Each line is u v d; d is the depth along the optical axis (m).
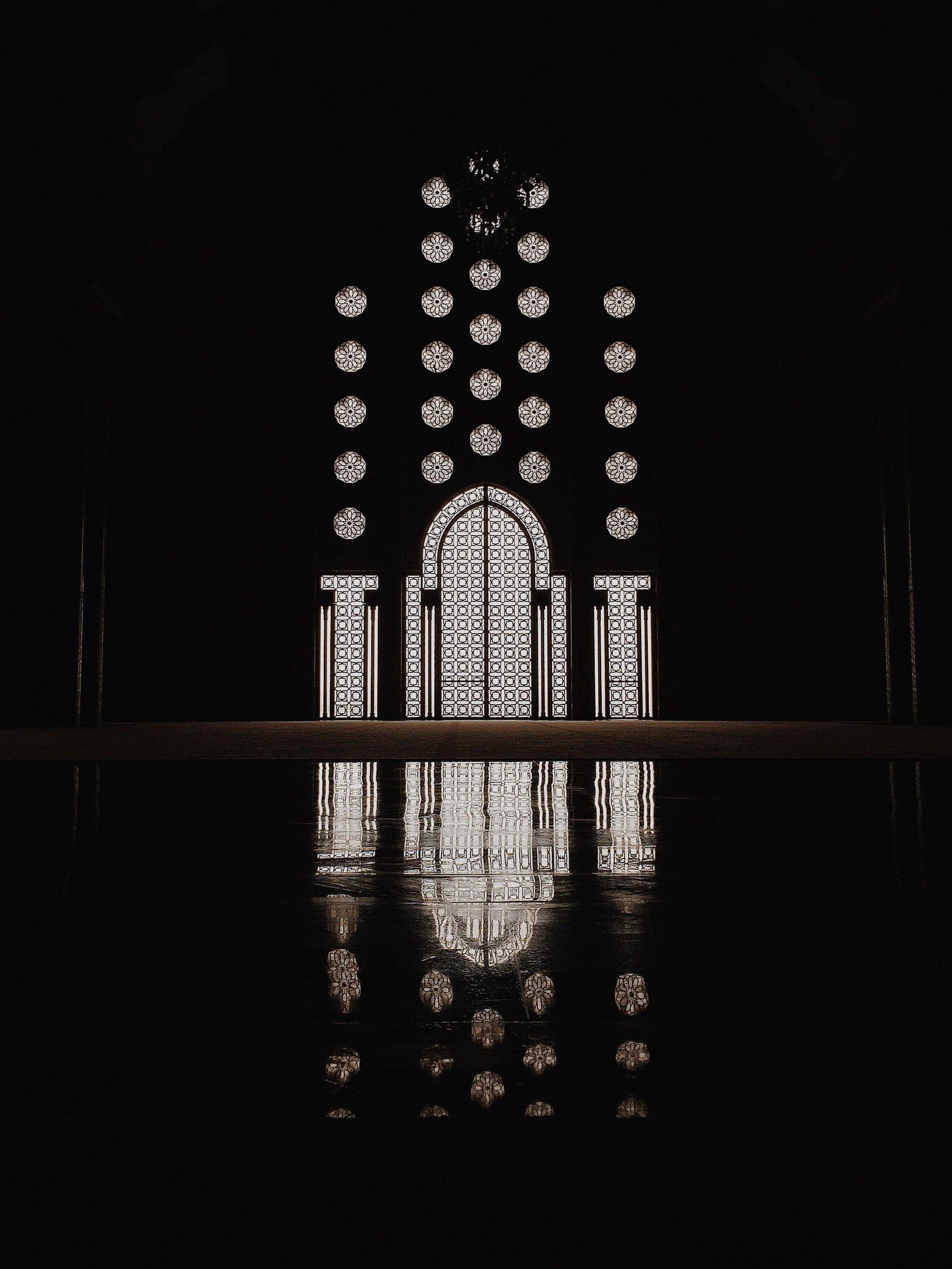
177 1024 1.92
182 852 4.14
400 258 23.98
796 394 23.12
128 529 22.33
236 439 23.12
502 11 23.92
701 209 23.45
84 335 17.89
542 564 23.81
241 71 19.89
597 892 3.26
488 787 7.17
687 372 23.50
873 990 2.14
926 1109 1.51
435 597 23.70
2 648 17.45
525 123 24.20
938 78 17.33
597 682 23.34
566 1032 1.86
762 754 10.50
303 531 23.14
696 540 23.20
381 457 23.72
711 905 3.05
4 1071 1.66
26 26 16.45
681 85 23.12
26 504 17.62
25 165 17.28
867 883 3.42
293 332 23.56
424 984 2.19
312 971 2.30
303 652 22.88
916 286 18.38
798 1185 1.30
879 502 22.62
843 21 17.67
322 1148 1.40
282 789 7.04
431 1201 1.26
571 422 23.83
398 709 23.16
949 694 18.30
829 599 22.69
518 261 24.17
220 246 22.22
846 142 19.11
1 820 5.27
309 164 23.89
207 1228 1.21
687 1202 1.26
